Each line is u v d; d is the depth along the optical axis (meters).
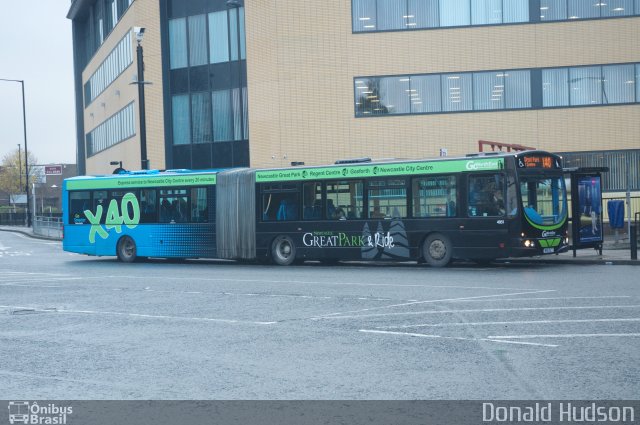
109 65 54.22
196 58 40.81
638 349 9.26
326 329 11.29
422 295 15.17
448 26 34.66
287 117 36.25
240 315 12.98
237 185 25.64
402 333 10.77
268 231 24.97
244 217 25.42
